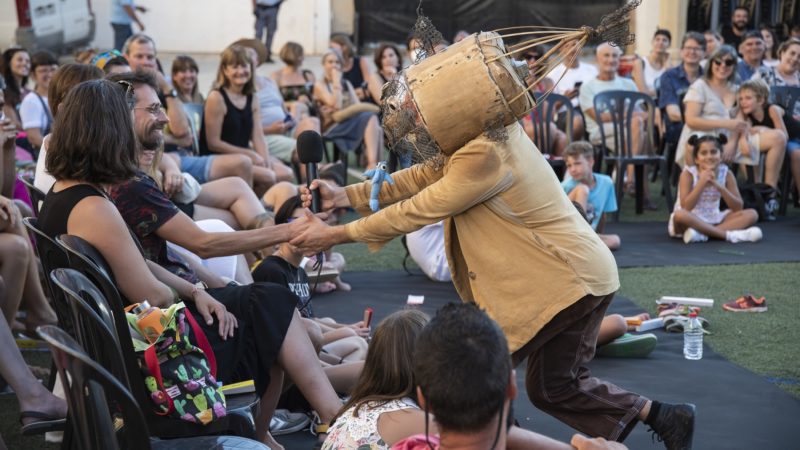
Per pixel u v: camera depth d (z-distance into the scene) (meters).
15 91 8.69
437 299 5.82
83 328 2.47
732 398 4.11
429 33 2.97
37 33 15.58
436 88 2.84
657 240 7.68
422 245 6.26
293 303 3.26
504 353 1.88
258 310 3.20
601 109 8.95
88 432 2.06
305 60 17.91
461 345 1.85
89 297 2.52
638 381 4.34
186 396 2.71
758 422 3.83
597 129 9.37
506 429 2.00
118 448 2.11
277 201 6.38
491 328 1.89
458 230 3.06
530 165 2.95
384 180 3.22
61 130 2.96
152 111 3.75
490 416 1.85
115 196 3.33
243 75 7.16
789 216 8.80
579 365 3.09
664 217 8.77
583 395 3.08
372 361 2.55
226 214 5.53
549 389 3.07
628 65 10.91
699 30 15.58
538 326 2.96
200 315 3.16
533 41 2.91
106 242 2.92
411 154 2.97
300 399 3.81
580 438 2.44
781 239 7.68
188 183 5.32
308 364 3.21
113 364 2.35
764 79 9.86
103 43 16.66
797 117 8.87
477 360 1.84
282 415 3.81
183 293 3.19
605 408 3.09
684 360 4.66
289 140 8.66
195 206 5.41
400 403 2.48
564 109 9.84
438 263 6.19
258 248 3.31
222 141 7.21
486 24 18.03
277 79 10.34
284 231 3.29
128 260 2.95
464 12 18.08
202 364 2.78
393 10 18.42
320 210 3.32
